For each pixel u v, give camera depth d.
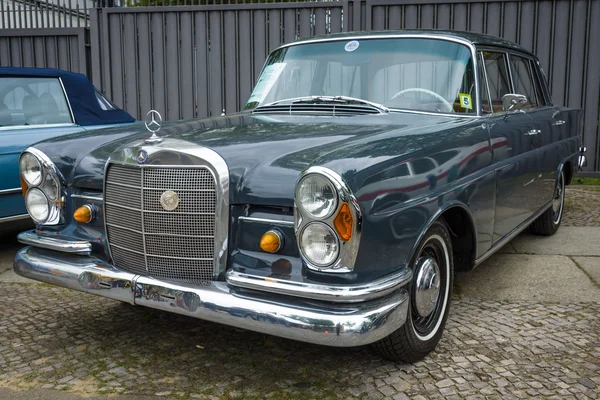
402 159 2.62
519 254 5.00
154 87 9.62
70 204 3.17
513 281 4.28
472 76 3.63
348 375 2.83
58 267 3.00
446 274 3.08
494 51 4.05
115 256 2.96
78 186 3.12
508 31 8.52
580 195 7.71
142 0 10.13
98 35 9.63
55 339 3.30
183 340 3.28
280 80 4.02
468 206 3.16
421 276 2.81
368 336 2.32
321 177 2.27
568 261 4.78
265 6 9.00
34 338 3.32
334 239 2.29
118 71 9.70
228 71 9.34
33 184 3.20
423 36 3.75
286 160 2.54
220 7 9.12
